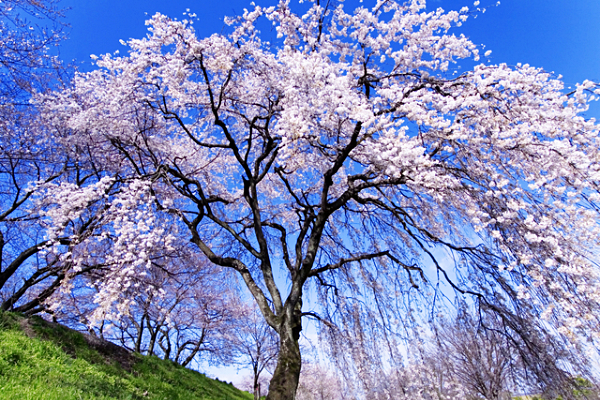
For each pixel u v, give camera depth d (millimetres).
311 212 8547
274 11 7578
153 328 16656
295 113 5965
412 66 6730
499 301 6895
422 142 6207
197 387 10953
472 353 8531
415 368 7238
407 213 7465
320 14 7078
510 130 5848
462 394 11133
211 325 17688
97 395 5078
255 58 8094
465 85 6582
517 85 5844
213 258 7891
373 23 6656
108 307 5688
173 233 8375
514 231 5945
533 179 5918
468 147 6293
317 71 5816
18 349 5480
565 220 5555
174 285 14438
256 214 8172
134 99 8555
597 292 5055
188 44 7691
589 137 5789
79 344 8117
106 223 7055
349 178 7691
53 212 6668
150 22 7551
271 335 9273
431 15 6633
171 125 10102
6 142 9422
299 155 7820
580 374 5941
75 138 9422
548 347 6270
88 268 8812
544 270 5438
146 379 8758
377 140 6367
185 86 7891
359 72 6945
